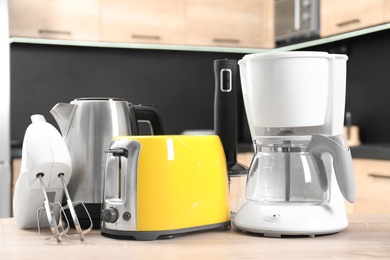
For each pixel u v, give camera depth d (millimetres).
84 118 1336
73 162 1327
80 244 1136
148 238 1168
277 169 1260
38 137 1245
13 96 4051
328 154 1265
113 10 3906
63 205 1332
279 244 1130
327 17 3617
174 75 4418
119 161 1221
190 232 1241
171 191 1179
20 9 3703
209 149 1249
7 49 3334
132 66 4328
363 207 3070
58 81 4152
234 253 1048
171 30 4059
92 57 4230
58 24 3777
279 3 4121
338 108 1299
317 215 1208
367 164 3049
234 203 1389
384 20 3135
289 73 1227
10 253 1056
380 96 3709
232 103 1382
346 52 4016
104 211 1205
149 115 1455
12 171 3391
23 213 1294
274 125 1261
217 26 4188
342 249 1080
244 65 1307
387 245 1113
